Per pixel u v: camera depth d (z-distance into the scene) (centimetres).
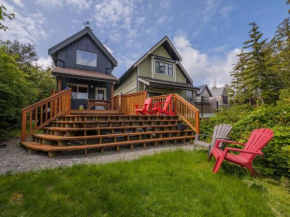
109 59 1151
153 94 1268
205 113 1465
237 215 158
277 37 1564
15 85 496
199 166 283
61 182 205
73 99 980
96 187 195
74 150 362
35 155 335
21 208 156
